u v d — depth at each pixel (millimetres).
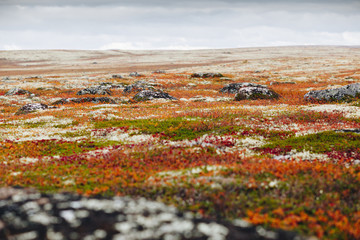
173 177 12102
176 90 67688
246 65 143000
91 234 7109
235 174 12664
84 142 23781
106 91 62156
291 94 53438
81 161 16703
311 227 8172
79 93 61094
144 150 18703
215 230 7492
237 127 25844
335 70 108000
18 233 7059
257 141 22234
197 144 20297
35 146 22109
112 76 91938
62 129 28641
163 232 7285
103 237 6980
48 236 6953
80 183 12039
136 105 44500
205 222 8102
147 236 7059
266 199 10250
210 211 9352
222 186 11188
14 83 78375
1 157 18750
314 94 44125
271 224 8125
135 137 24734
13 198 9438
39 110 41094
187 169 13766
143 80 78125
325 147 19422
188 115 31516
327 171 12797
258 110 34500
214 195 10273
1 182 12312
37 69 162375
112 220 7895
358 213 9102
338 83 70188
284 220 8414
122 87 71000
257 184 11391
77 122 31141
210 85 74375
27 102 53188
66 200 9453
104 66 180125
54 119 33000
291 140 21703
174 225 7691
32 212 8242
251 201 10156
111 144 23109
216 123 26953
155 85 71562
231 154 17719
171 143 22125
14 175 13328
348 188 11188
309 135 22172
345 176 12211
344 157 17406
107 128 27938
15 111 44969
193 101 51750
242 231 7641
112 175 12891
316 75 93688
